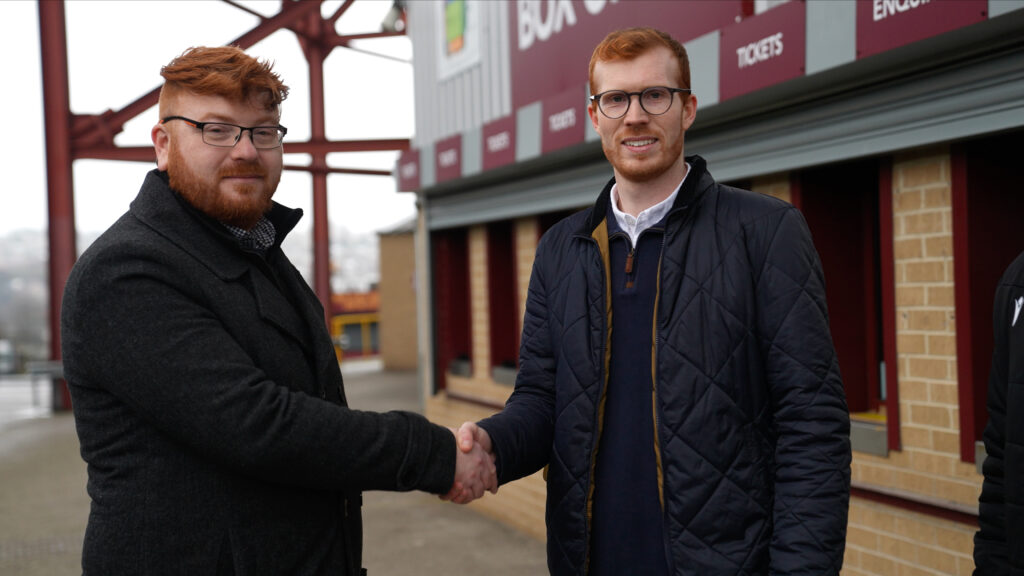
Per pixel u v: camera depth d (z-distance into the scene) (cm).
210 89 153
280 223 174
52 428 1111
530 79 502
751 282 167
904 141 267
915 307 282
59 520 600
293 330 162
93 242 152
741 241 168
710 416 163
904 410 287
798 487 157
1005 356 155
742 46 308
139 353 142
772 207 169
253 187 159
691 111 181
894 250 289
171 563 145
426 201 672
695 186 175
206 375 143
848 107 287
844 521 156
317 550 160
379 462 154
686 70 178
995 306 159
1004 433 154
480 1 559
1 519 605
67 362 149
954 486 269
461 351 677
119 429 147
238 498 149
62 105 1309
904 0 239
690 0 360
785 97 310
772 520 164
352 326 2447
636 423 174
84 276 145
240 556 148
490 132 516
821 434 157
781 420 163
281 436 144
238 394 143
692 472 163
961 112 247
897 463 290
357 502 174
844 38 261
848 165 323
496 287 595
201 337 145
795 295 162
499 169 509
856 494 306
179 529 146
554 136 439
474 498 175
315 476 149
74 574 471
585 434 178
